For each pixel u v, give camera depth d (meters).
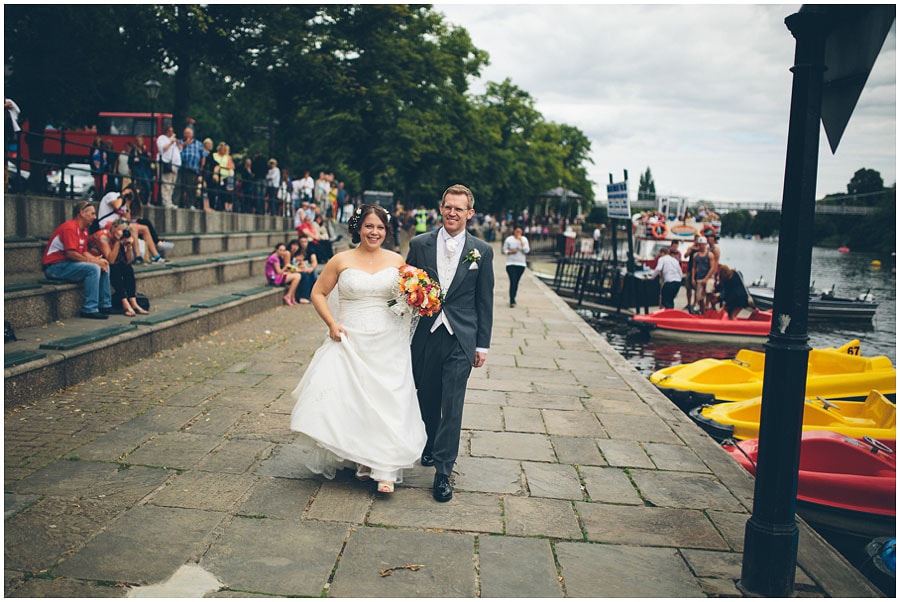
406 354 4.29
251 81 23.75
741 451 5.45
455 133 37.41
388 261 4.33
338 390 4.11
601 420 6.02
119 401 5.80
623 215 18.62
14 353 5.87
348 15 25.31
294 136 33.91
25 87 20.25
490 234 48.03
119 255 8.60
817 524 4.77
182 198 15.91
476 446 5.17
